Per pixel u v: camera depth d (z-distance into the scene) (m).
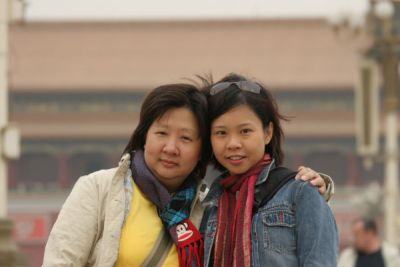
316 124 84.44
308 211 6.14
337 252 6.16
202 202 6.57
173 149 6.52
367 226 14.18
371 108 27.55
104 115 85.81
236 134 6.38
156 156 6.56
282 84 85.38
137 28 89.62
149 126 6.61
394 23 28.11
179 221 6.52
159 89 6.59
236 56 88.50
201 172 6.75
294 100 86.31
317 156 87.62
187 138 6.54
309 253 6.07
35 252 69.50
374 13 28.03
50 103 86.12
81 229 6.43
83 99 86.31
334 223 6.21
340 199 69.62
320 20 88.12
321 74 85.69
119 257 6.41
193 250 6.46
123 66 87.38
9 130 17.45
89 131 85.44
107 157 88.38
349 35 29.45
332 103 85.94
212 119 6.45
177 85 6.56
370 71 27.50
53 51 87.69
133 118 85.75
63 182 86.56
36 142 86.38
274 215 6.21
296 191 6.23
